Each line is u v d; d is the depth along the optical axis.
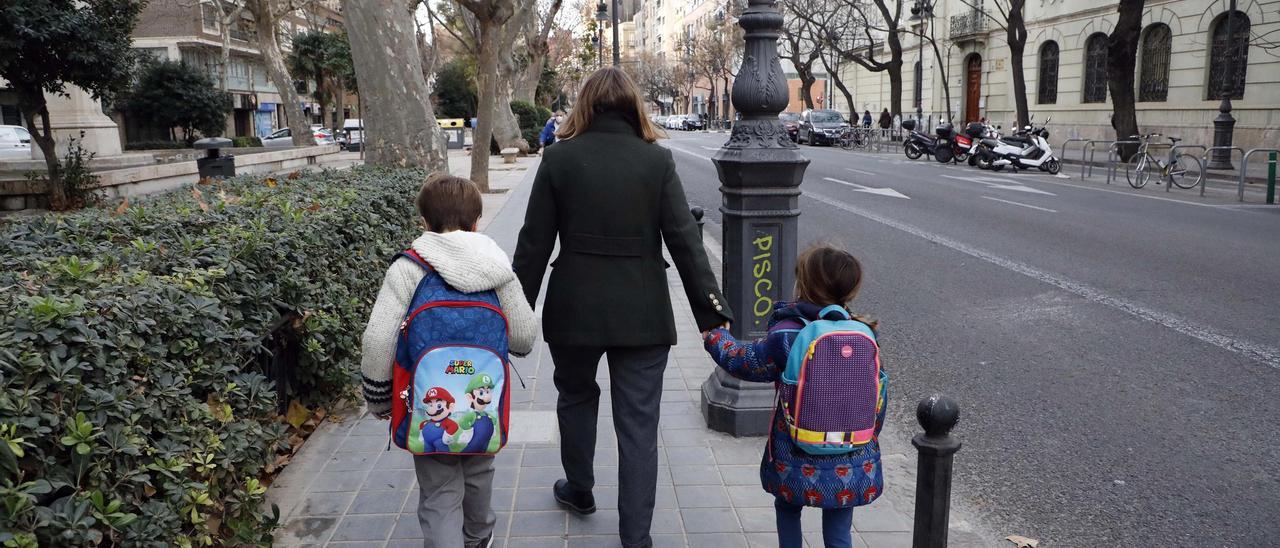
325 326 4.70
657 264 3.31
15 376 2.39
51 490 2.37
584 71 56.50
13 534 2.17
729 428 4.70
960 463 4.55
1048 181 19.94
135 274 3.36
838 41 42.88
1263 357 6.16
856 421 2.72
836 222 13.23
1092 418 5.14
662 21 127.56
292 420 4.71
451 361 2.72
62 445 2.45
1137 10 23.44
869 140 36.75
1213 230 11.81
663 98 117.50
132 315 2.93
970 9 39.12
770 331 2.89
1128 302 7.84
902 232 12.18
